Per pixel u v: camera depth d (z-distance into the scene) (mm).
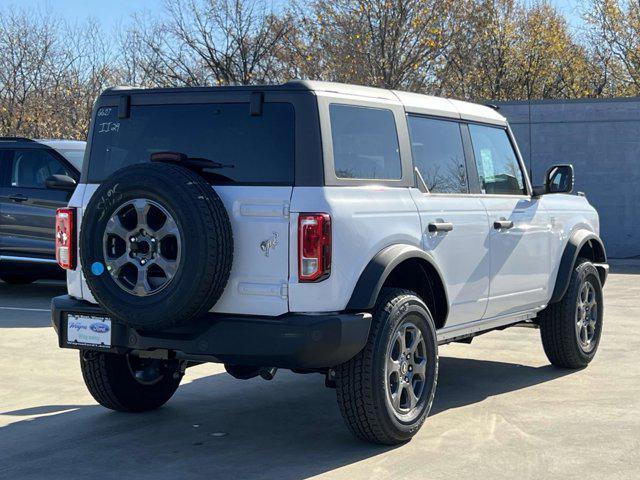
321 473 5125
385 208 5602
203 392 7223
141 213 5156
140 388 6461
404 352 5629
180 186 5066
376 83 29000
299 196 5172
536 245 7406
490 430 6020
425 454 5477
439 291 6145
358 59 29484
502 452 5516
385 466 5242
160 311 5090
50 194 12172
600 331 8273
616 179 20734
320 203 5160
